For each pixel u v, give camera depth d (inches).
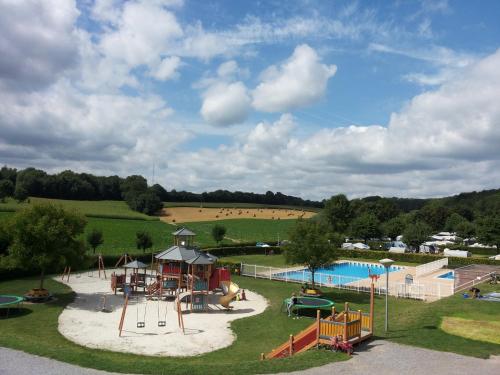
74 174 5383.9
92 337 842.2
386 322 802.2
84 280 1590.8
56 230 1160.2
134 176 5900.6
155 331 902.4
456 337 748.6
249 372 561.3
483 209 6358.3
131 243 2733.8
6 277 1541.6
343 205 3927.2
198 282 1190.9
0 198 4148.6
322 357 626.2
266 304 1228.5
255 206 6309.1
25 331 869.8
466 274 1685.5
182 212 5113.2
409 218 4707.2
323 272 2090.3
